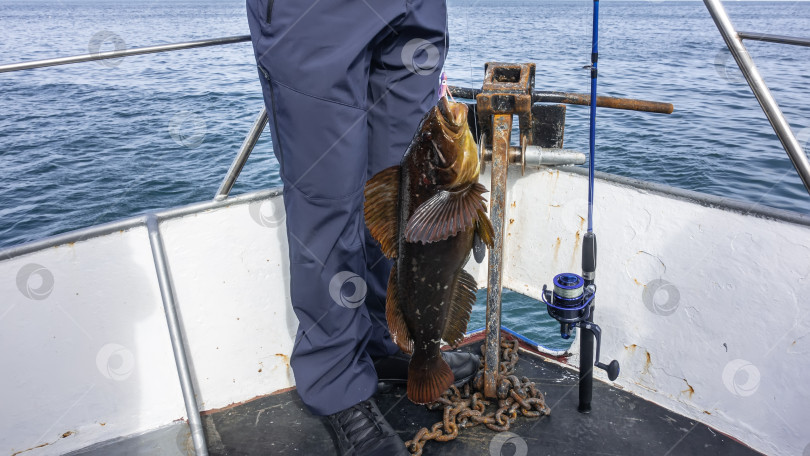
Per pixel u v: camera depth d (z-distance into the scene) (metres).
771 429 1.94
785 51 25.36
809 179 1.68
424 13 1.75
